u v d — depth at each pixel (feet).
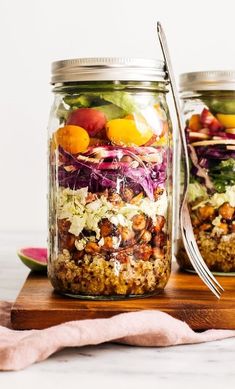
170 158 2.04
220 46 3.28
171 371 1.62
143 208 1.95
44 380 1.56
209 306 1.90
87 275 1.94
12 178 3.43
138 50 3.30
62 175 1.95
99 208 1.92
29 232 3.42
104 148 1.91
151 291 1.99
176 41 3.28
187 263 2.30
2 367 1.61
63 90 1.97
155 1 3.27
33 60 3.34
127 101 1.91
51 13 3.31
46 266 2.25
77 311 1.86
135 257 1.94
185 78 2.27
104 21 3.30
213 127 2.24
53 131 2.00
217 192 2.24
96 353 1.73
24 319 1.86
